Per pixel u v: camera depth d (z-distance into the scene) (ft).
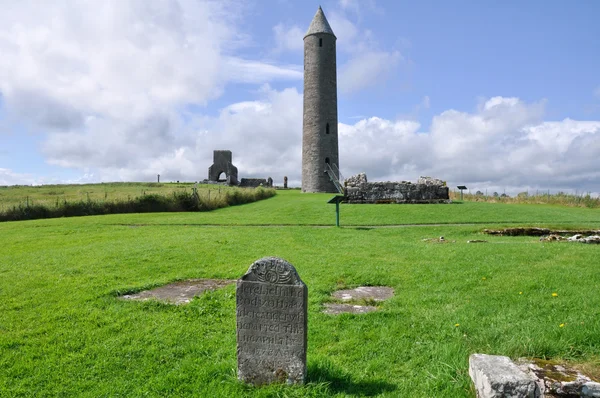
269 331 17.25
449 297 27.40
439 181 106.73
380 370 18.49
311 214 82.79
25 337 22.79
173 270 37.60
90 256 43.42
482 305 25.30
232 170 205.87
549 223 68.44
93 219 83.66
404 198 99.19
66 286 32.19
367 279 33.17
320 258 41.39
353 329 22.70
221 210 102.94
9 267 39.37
